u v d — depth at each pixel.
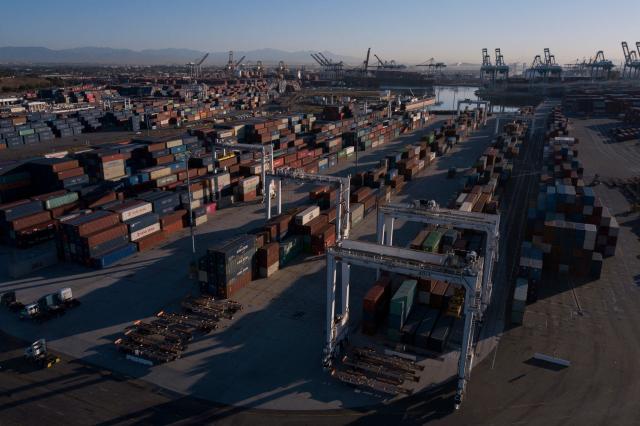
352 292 44.88
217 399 29.83
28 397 29.80
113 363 33.59
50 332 37.56
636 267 50.34
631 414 28.30
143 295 43.81
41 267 49.53
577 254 47.75
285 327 38.56
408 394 30.30
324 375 32.47
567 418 28.00
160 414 28.39
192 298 42.72
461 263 30.36
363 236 60.38
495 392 30.42
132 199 60.16
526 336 37.03
